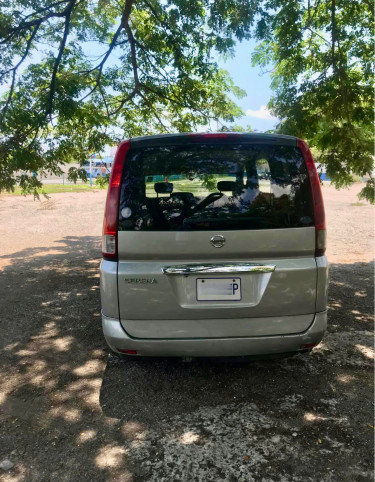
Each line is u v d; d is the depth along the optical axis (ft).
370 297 17.31
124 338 9.05
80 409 9.20
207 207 8.88
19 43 22.35
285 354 9.52
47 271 23.03
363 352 12.00
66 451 7.80
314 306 9.26
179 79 26.23
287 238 8.98
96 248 30.86
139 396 9.74
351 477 7.06
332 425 8.52
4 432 8.38
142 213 8.87
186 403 9.42
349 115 19.34
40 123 19.93
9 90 21.45
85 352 12.19
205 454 7.69
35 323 14.65
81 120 22.15
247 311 9.02
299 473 7.18
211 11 21.04
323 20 21.56
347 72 19.86
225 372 10.88
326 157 19.98
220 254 8.86
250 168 9.01
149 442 8.06
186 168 8.93
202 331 9.05
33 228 41.32
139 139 9.04
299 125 19.49
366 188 19.90
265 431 8.36
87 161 23.06
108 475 7.17
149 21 25.91
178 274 8.86
